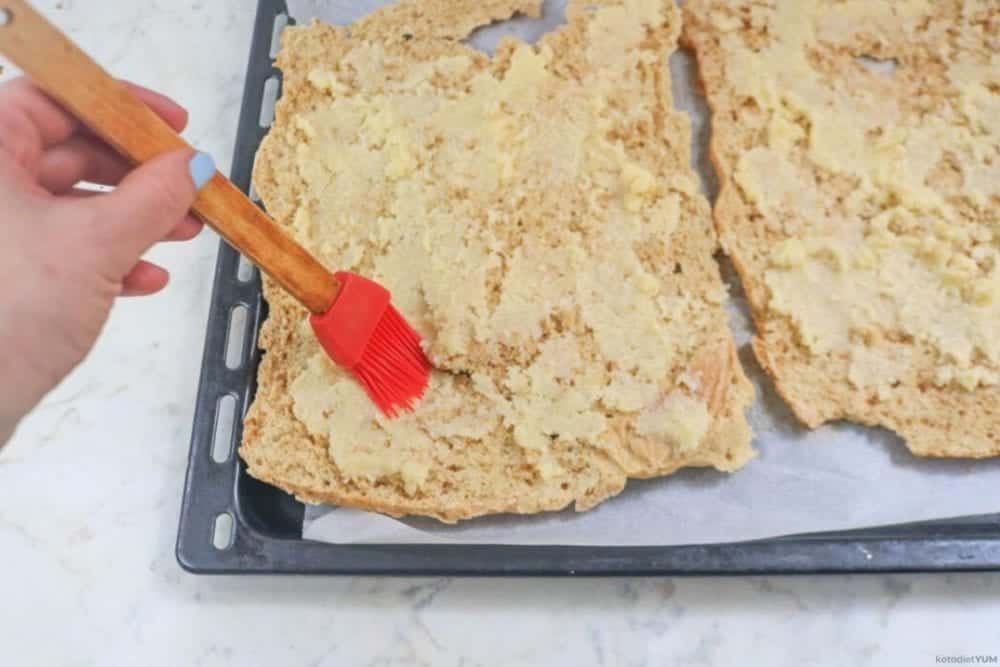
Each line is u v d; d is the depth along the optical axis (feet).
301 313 1.49
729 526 1.36
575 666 1.38
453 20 1.67
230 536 1.44
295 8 1.73
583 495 1.38
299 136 1.61
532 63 1.61
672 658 1.38
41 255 1.07
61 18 1.86
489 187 1.54
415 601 1.43
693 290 1.47
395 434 1.42
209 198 1.20
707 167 1.58
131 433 1.56
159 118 1.15
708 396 1.40
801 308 1.45
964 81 1.56
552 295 1.47
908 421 1.39
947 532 1.34
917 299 1.45
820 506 1.36
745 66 1.59
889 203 1.51
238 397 1.48
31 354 1.10
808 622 1.38
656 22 1.63
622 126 1.57
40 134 1.21
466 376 1.45
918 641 1.35
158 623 1.44
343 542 1.38
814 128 1.54
